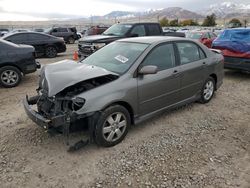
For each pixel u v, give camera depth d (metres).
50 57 14.85
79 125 3.96
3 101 6.41
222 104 6.16
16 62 7.73
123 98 4.09
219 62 6.19
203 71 5.68
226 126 4.97
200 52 5.72
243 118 5.36
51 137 4.44
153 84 4.54
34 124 4.97
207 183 3.34
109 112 3.96
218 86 6.39
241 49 8.17
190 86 5.43
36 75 9.39
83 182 3.36
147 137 4.48
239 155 3.97
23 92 7.20
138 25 11.37
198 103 6.14
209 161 3.80
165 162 3.77
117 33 11.14
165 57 4.88
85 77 3.82
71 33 27.86
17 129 4.76
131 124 4.52
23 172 3.55
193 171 3.57
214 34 15.55
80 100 3.72
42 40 14.38
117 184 3.33
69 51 19.19
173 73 4.90
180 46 5.25
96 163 3.74
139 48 4.73
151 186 3.29
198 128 4.86
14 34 13.51
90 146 4.17
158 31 12.05
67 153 3.98
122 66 4.43
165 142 4.32
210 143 4.32
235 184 3.33
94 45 10.27
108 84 4.02
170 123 5.04
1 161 3.78
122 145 4.21
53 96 3.81
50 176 3.47
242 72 9.91
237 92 7.23
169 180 3.40
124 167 3.65
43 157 3.88
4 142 4.30
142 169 3.61
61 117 3.65
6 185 3.30
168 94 4.91
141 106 4.45
